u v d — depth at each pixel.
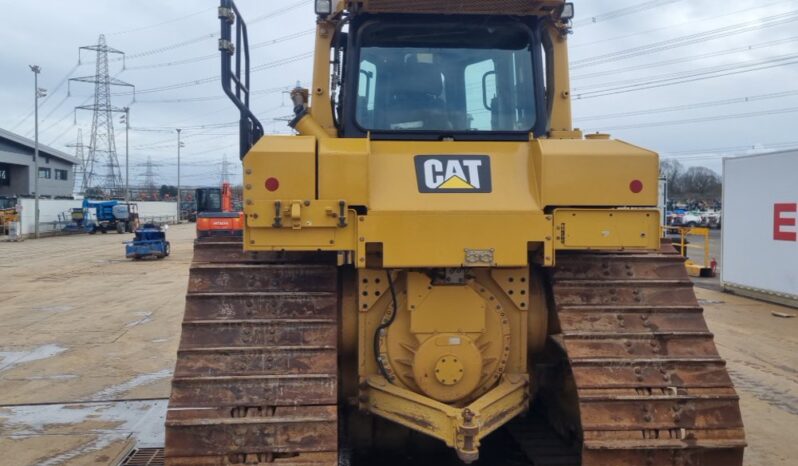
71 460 5.03
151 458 5.06
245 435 3.32
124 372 7.71
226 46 3.91
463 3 3.93
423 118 4.10
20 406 6.39
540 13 4.10
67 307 12.78
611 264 4.00
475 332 3.77
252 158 3.43
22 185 62.94
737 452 3.46
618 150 3.61
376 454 4.65
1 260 24.12
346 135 4.07
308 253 3.94
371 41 4.12
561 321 3.72
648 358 3.59
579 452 4.30
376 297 3.83
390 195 3.57
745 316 10.93
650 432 3.44
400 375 3.79
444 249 3.47
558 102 4.34
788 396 6.54
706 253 16.94
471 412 3.37
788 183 11.70
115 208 45.97
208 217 23.45
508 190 3.64
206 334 3.58
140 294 14.61
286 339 3.59
